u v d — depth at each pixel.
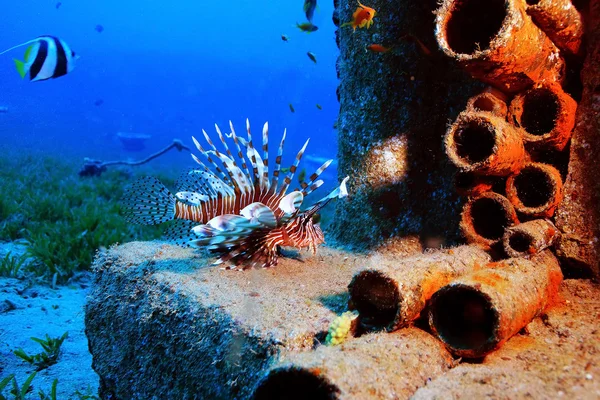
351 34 1.29
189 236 1.07
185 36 36.06
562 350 0.67
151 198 1.09
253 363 0.70
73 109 23.41
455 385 0.56
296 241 1.04
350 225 1.30
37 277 1.87
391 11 1.20
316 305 0.84
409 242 1.18
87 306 1.18
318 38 28.02
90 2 32.19
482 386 0.56
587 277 0.88
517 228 0.83
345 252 1.23
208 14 34.53
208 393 0.75
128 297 1.04
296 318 0.76
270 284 0.96
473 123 0.82
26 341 1.43
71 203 3.04
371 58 1.24
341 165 1.34
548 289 0.79
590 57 0.85
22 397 1.13
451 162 0.84
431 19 1.16
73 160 6.01
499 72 0.80
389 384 0.56
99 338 1.12
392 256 1.17
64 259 1.97
